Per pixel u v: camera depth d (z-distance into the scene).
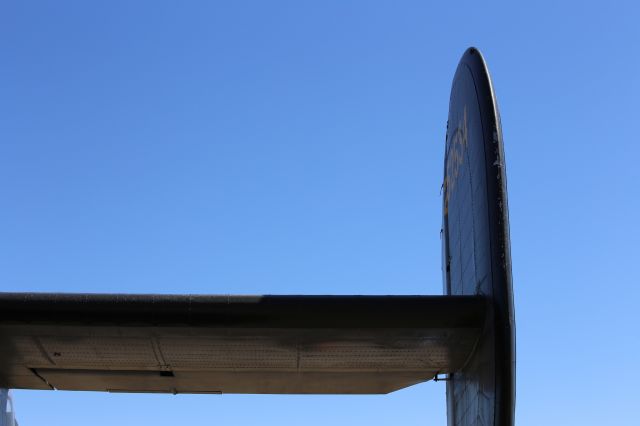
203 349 13.60
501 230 12.22
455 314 12.49
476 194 13.41
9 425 16.42
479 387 12.93
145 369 14.76
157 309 12.54
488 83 13.39
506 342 11.73
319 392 16.27
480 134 13.19
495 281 12.04
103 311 12.52
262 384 15.80
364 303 12.61
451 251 16.47
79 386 15.78
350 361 14.20
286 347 13.52
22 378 15.31
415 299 12.64
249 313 12.57
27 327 12.73
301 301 12.63
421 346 13.41
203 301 12.60
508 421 11.59
